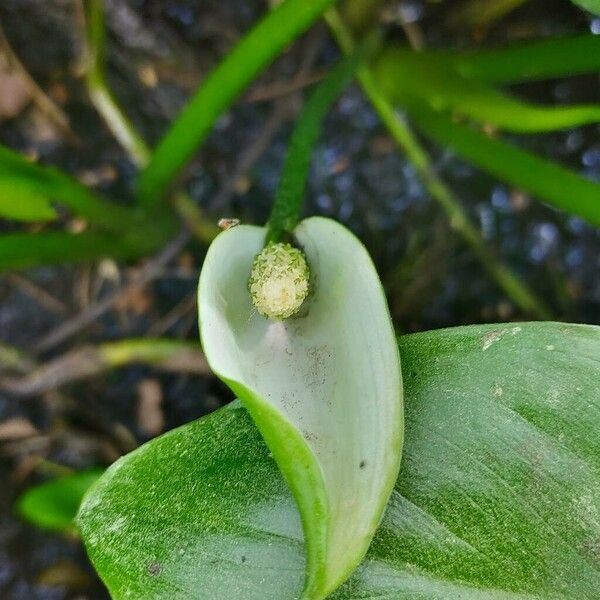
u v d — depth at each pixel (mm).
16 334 286
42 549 281
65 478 245
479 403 143
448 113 252
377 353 138
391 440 131
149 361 280
